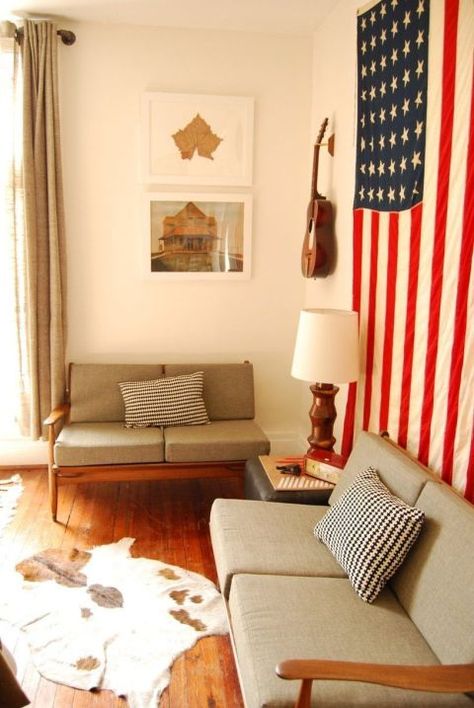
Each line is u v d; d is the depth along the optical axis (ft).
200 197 12.12
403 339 7.88
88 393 11.61
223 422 11.73
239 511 7.75
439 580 5.33
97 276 12.21
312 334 8.66
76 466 10.05
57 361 11.64
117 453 10.08
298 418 13.55
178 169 12.00
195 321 12.72
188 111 11.80
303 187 12.57
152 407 11.18
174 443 10.21
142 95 11.59
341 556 6.32
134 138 11.81
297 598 5.90
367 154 8.78
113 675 6.51
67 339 12.20
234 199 12.24
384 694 4.73
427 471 6.61
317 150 10.71
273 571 6.46
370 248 8.77
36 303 11.45
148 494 11.47
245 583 6.16
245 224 12.39
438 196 6.95
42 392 11.78
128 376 11.82
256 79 12.01
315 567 6.56
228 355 12.99
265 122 12.19
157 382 11.49
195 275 12.44
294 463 9.22
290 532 7.27
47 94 10.89
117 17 11.09
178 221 12.17
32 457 12.59
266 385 13.25
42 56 10.77
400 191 7.82
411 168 7.53
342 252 10.48
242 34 11.80
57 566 8.66
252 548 6.86
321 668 4.25
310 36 12.00
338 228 10.66
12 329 11.70
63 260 11.65
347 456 9.61
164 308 12.55
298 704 4.39
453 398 6.70
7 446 12.47
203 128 11.91
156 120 11.74
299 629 5.42
